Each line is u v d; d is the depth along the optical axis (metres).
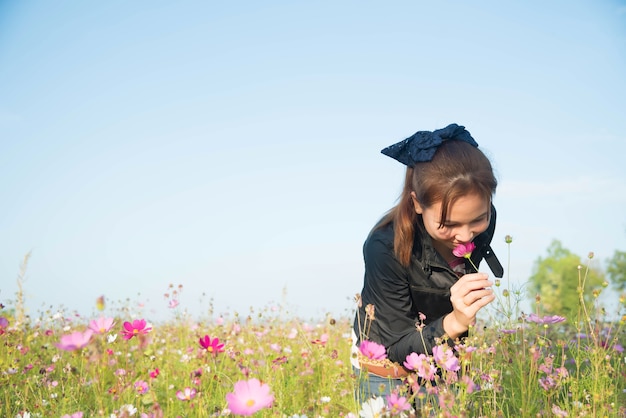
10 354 3.78
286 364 3.56
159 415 2.11
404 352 2.33
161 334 5.31
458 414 1.95
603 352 2.63
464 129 2.31
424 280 2.43
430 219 2.17
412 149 2.22
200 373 2.67
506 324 2.61
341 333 5.06
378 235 2.47
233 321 4.41
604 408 2.33
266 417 2.50
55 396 3.03
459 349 2.17
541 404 2.57
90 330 1.90
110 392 2.92
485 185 2.04
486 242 2.56
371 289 2.49
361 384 2.58
